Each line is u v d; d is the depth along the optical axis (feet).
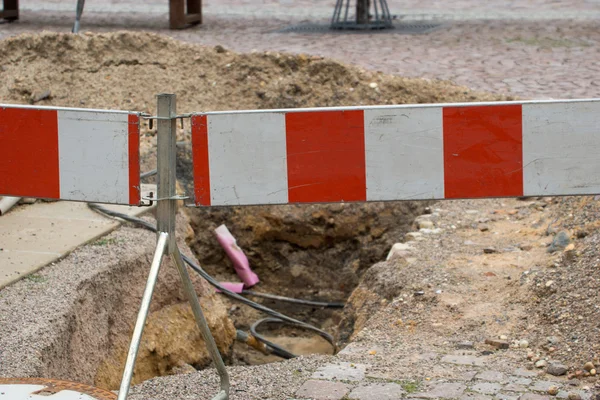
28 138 14.08
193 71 36.35
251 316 29.55
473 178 14.17
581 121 13.96
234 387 15.78
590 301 17.98
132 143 13.78
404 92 35.09
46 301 18.65
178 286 23.27
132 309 21.52
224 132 13.94
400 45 50.67
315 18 64.08
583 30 54.85
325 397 15.05
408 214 30.63
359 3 57.62
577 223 23.71
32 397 13.10
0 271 20.04
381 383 15.57
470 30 55.93
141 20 62.08
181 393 15.67
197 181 14.11
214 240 30.86
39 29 56.80
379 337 18.31
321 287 30.76
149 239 23.50
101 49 37.04
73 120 13.91
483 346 17.47
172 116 13.48
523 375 15.83
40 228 23.47
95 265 21.01
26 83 36.11
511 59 45.73
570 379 15.58
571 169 14.11
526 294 19.44
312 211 30.89
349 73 35.68
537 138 14.03
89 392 13.33
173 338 22.35
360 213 30.76
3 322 17.51
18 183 14.28
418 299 19.84
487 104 13.96
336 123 13.98
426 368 16.28
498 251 22.91
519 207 27.17
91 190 14.08
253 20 62.90
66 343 17.88
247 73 35.99
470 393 15.02
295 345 28.78
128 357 12.40
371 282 22.40
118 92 35.63
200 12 60.29
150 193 13.84
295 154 14.06
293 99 35.01
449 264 21.98
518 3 70.13
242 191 14.16
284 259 31.30
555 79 40.57
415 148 14.08
